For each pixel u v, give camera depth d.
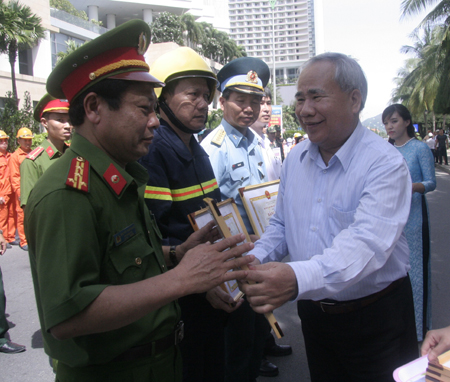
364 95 1.63
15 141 14.10
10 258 5.98
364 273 1.45
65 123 3.48
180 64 1.98
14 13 16.91
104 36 1.16
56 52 26.17
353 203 1.61
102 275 1.22
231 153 2.72
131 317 1.10
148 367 1.31
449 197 10.39
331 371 1.84
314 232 1.70
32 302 4.26
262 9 146.50
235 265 1.30
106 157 1.26
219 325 2.02
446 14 14.23
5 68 21.62
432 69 19.73
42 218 1.11
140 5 47.78
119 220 1.26
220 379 2.05
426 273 3.11
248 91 2.61
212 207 1.37
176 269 1.20
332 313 1.69
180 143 2.03
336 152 1.65
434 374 1.01
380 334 1.66
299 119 1.70
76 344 1.20
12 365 3.03
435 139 21.73
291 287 1.38
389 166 1.54
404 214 1.55
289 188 1.86
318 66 1.57
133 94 1.23
